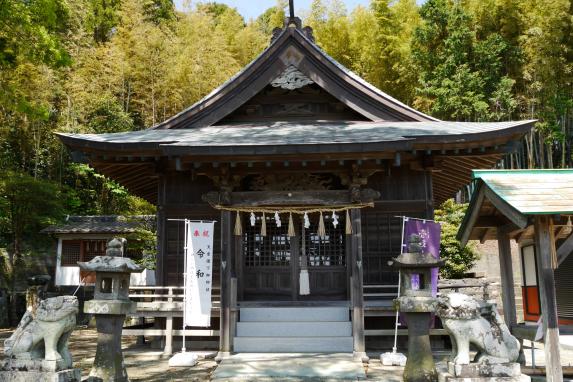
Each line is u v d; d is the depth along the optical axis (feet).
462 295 16.89
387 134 28.17
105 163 29.68
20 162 74.02
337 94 33.37
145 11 94.12
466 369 16.08
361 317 25.91
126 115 74.69
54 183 61.41
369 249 31.32
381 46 71.97
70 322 17.81
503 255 22.07
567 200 17.47
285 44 33.42
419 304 18.54
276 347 27.30
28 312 18.53
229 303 26.78
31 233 67.05
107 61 75.36
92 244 65.31
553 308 16.90
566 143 69.05
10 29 38.68
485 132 27.12
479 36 73.10
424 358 18.57
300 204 28.19
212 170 27.89
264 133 30.19
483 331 16.38
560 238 19.33
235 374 21.68
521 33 69.51
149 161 29.48
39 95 65.46
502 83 64.75
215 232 32.22
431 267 19.27
